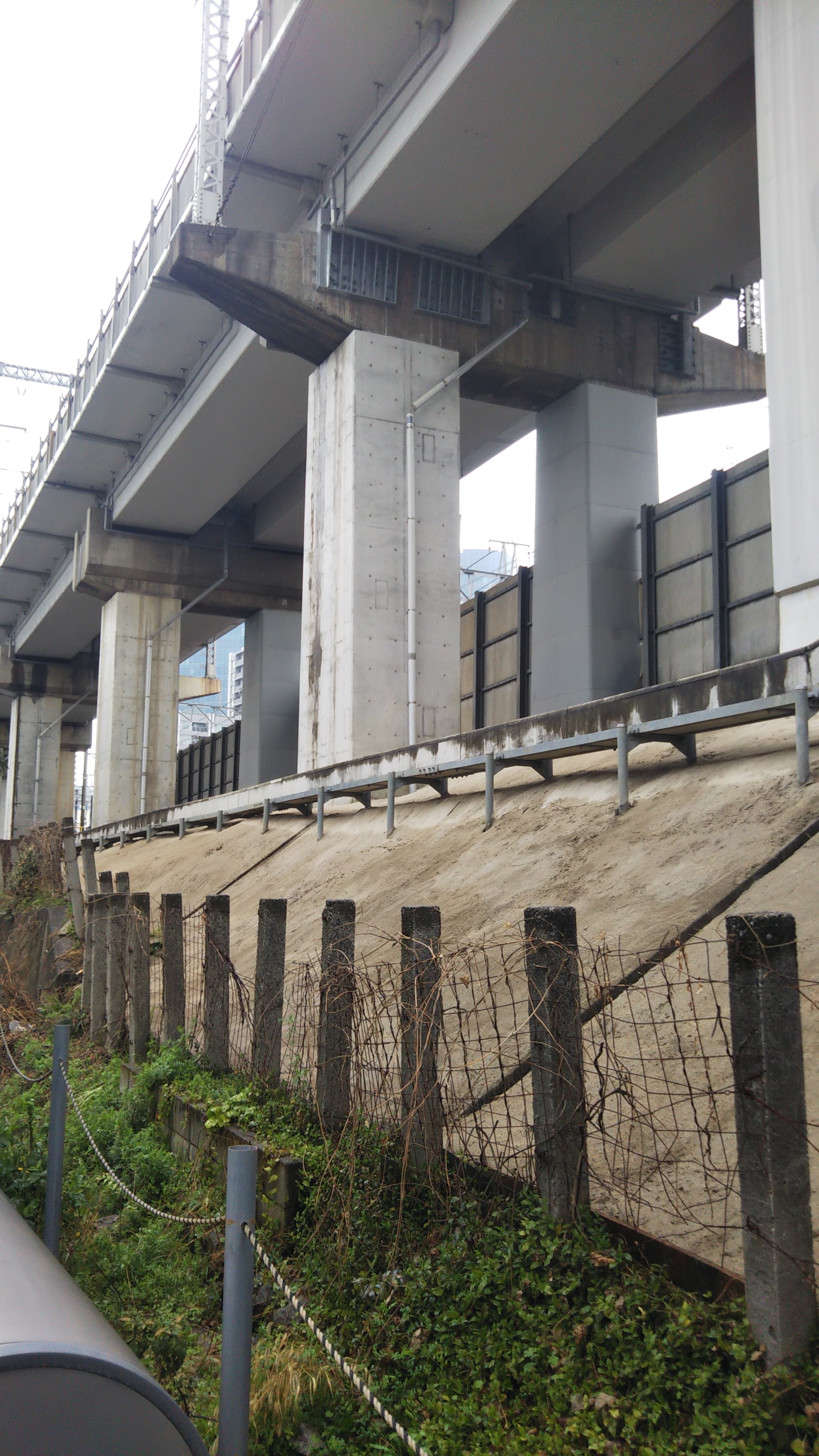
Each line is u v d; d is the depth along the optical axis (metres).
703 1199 4.52
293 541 42.91
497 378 24.66
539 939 4.76
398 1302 4.88
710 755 9.73
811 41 13.53
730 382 27.03
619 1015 5.96
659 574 23.39
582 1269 4.37
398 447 22.66
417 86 19.55
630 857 8.34
